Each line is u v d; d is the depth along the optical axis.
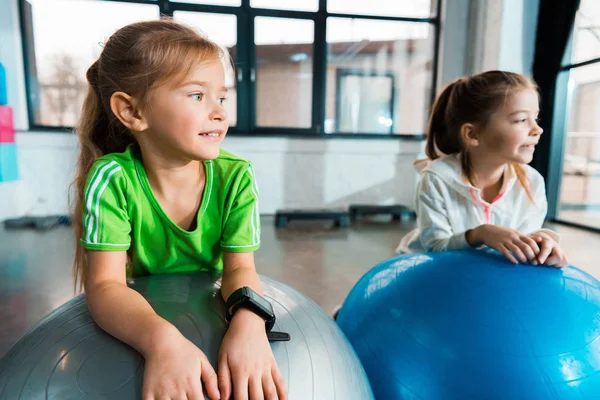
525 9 3.13
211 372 0.43
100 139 0.67
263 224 3.21
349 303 0.84
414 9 3.63
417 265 0.76
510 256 0.71
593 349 0.59
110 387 0.42
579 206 3.60
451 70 3.64
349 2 3.53
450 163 0.99
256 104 3.57
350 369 0.52
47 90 3.26
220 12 3.38
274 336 0.49
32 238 2.61
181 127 0.52
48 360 0.46
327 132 3.73
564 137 3.20
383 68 3.70
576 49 3.03
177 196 0.62
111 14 3.22
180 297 0.54
